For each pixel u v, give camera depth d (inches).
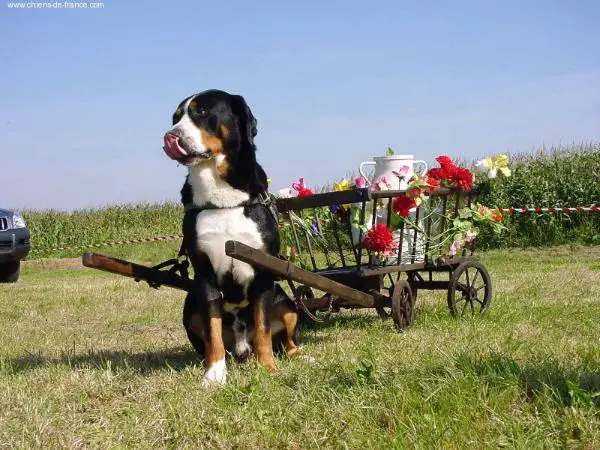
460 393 128.7
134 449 124.6
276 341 187.5
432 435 116.3
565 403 127.0
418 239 228.8
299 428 127.8
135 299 366.0
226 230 163.8
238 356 181.9
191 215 168.2
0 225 506.0
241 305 175.3
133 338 247.0
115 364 190.5
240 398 143.4
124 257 763.4
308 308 215.0
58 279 549.0
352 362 166.7
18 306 356.8
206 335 166.9
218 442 124.6
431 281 246.1
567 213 592.1
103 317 308.8
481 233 598.5
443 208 234.2
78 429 133.1
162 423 133.2
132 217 943.7
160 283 184.2
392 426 124.3
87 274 603.2
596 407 124.3
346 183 238.7
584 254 522.3
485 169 240.1
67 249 840.3
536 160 666.2
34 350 225.9
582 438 112.3
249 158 166.4
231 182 164.2
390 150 236.5
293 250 229.0
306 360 177.8
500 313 242.5
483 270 250.8
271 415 134.3
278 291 184.2
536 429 115.4
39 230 865.5
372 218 215.0
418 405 128.3
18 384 166.9
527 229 603.2
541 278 359.9
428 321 231.8
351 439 119.5
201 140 158.6
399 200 215.5
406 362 160.1
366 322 248.8
